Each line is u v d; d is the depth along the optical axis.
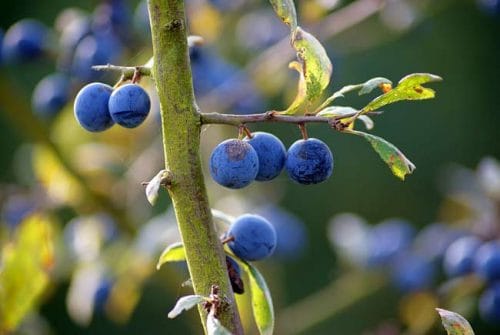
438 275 0.87
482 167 0.80
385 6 0.83
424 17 0.91
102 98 0.55
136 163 0.84
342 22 0.84
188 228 0.53
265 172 0.54
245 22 0.94
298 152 0.54
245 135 0.55
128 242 0.81
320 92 0.54
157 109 0.79
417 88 0.53
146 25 0.80
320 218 1.28
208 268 0.53
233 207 0.83
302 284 1.24
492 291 0.76
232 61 0.94
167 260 0.57
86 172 0.83
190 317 0.86
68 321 1.25
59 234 0.83
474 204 0.81
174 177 0.53
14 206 0.81
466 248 0.77
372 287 0.87
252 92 0.83
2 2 1.35
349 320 1.11
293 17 0.54
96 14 0.80
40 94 0.85
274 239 0.56
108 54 0.79
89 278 0.80
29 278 0.66
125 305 0.81
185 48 0.53
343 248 0.88
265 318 0.56
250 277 0.56
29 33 0.84
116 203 0.81
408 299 0.83
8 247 0.67
